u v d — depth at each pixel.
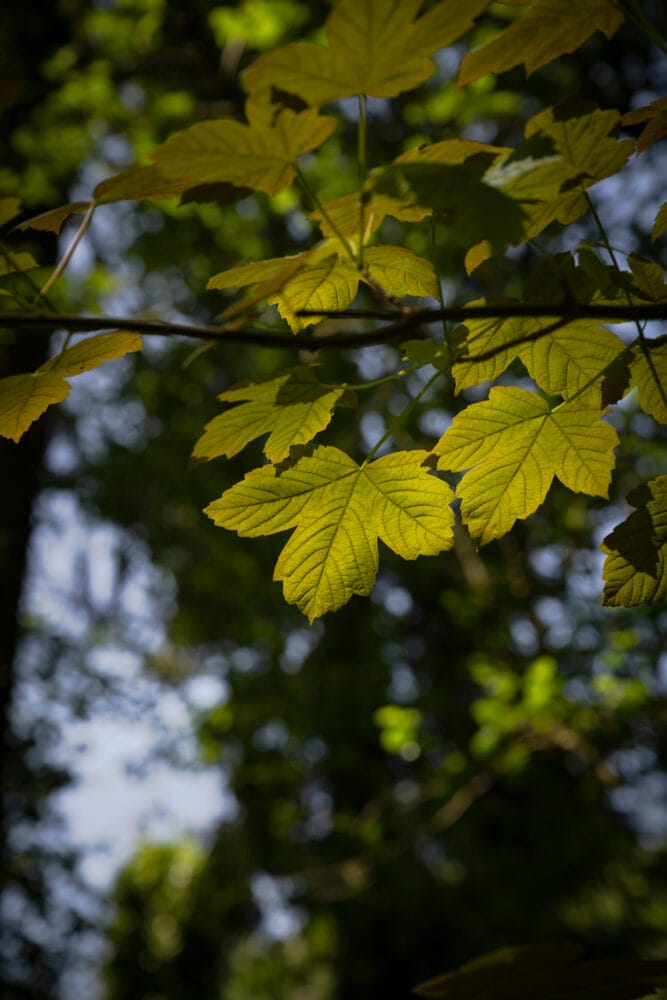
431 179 1.03
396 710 7.47
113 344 1.29
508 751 7.55
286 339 1.01
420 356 1.29
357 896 10.77
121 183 1.11
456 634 11.46
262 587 10.79
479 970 1.13
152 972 13.03
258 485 1.41
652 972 1.15
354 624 11.31
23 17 10.34
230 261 10.34
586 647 8.24
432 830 8.62
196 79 10.54
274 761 11.07
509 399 1.40
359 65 0.97
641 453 7.97
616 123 1.19
